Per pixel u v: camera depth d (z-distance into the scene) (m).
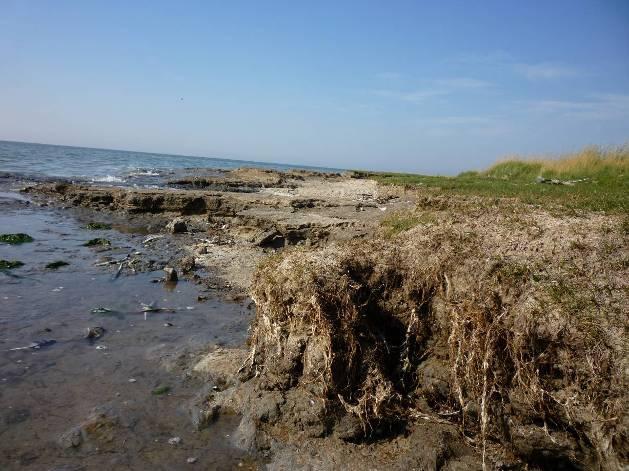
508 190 15.34
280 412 5.66
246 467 5.22
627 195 11.05
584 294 5.45
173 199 21.20
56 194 25.89
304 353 5.84
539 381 4.95
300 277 6.23
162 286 11.42
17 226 17.70
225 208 20.64
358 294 6.43
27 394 6.27
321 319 5.75
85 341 8.04
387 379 5.84
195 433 5.70
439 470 5.01
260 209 19.53
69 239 16.06
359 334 5.97
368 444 5.34
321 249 7.55
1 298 9.72
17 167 47.94
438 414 5.56
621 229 6.86
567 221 7.75
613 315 5.12
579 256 6.18
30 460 5.04
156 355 7.63
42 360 7.25
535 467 4.93
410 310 6.41
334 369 5.62
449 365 5.69
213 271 12.95
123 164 72.56
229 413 6.02
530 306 5.38
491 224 7.95
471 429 5.33
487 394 5.16
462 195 14.48
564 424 4.79
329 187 32.91
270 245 15.68
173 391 6.58
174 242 16.33
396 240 7.69
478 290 5.93
